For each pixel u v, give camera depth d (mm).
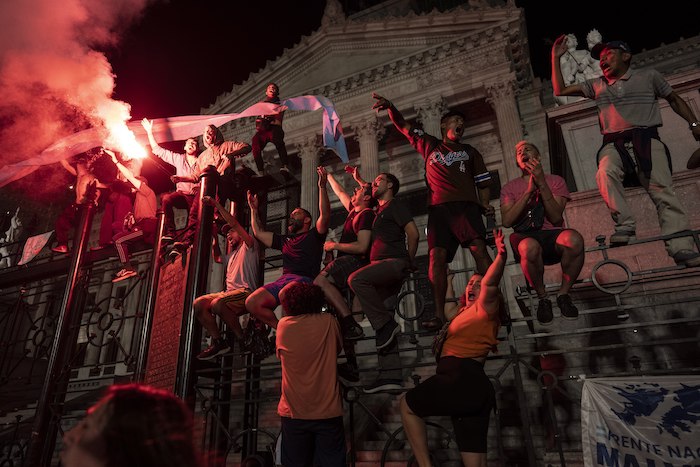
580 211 5074
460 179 3885
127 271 6406
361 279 3572
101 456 932
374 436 6871
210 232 5234
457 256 16312
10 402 11289
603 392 3131
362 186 4355
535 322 4672
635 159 3650
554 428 3107
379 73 19578
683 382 2996
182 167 6434
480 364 2986
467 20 18703
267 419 8102
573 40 14930
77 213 7051
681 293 4297
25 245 7781
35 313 14344
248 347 4352
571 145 6531
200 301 4633
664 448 2875
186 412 1090
